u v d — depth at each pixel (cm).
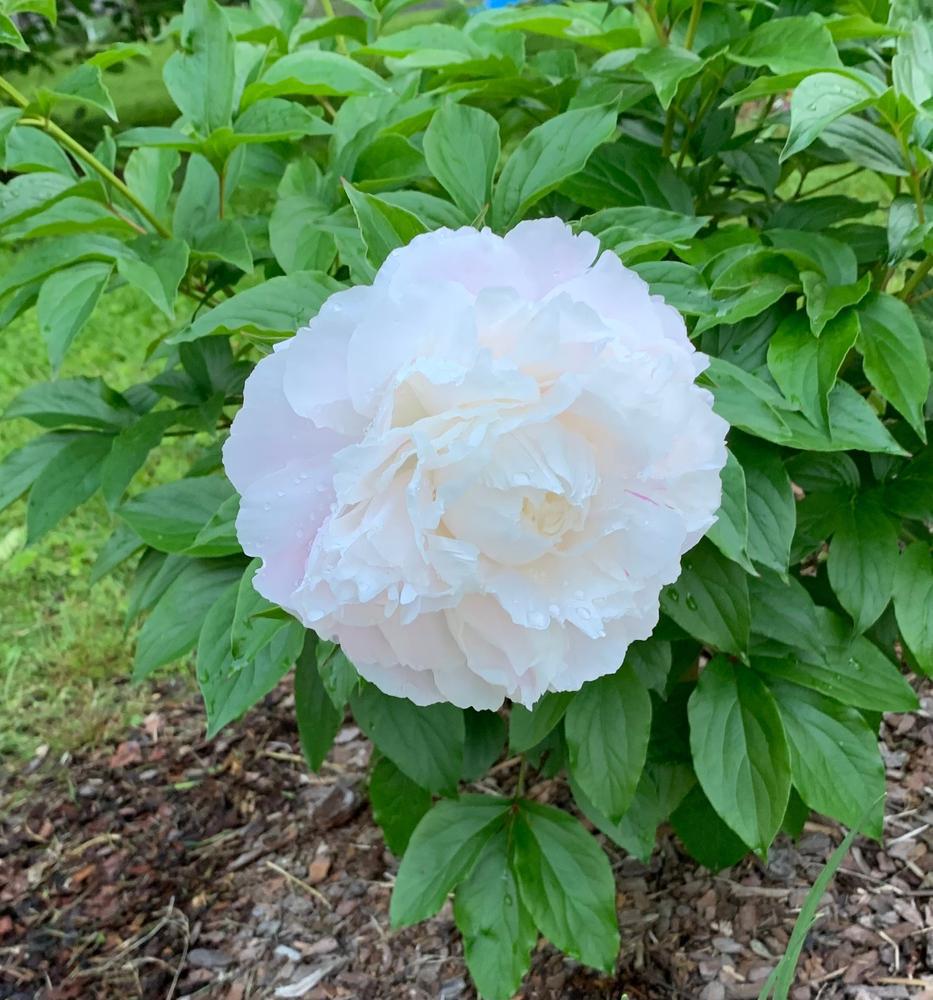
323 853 64
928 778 61
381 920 59
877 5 44
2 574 95
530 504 23
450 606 23
